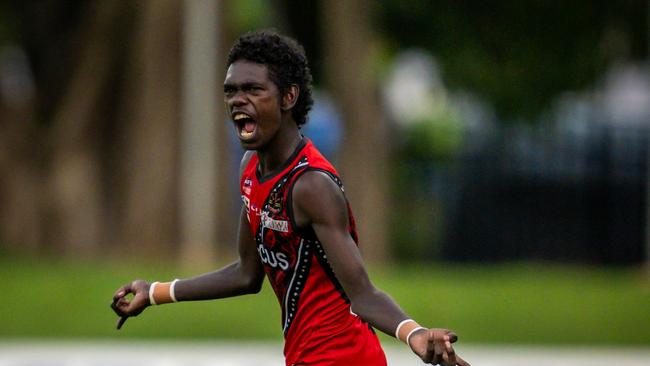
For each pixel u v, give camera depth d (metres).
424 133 119.62
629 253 106.44
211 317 45.50
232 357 39.12
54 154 78.38
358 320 16.81
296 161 16.19
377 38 94.31
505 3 94.19
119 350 40.72
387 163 80.25
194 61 73.06
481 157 110.75
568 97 106.19
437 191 117.31
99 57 76.69
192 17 72.94
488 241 109.31
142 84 73.75
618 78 111.94
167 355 39.53
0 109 80.56
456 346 42.91
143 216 73.56
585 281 60.56
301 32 89.00
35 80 82.50
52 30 81.69
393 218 115.19
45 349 40.91
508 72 99.56
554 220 108.19
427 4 95.75
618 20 95.06
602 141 108.56
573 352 41.94
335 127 111.44
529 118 104.56
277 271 16.72
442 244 111.81
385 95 92.69
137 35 74.06
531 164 109.44
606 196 107.75
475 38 97.00
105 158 78.06
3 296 48.22
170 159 73.38
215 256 72.12
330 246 15.88
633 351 42.53
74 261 73.19
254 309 46.50
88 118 77.31
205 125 73.19
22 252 77.88
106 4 75.88
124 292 18.39
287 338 16.94
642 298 50.22
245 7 95.81
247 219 17.69
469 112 122.44
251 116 16.03
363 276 15.85
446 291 49.75
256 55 16.09
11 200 78.88
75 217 76.50
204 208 73.44
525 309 47.25
